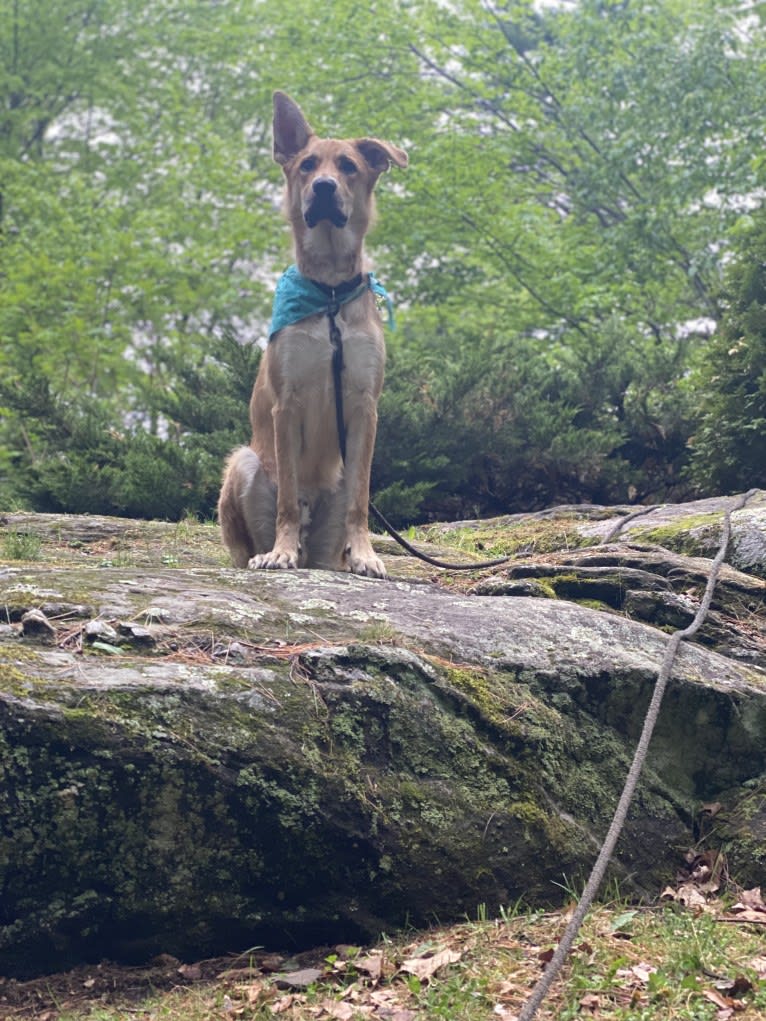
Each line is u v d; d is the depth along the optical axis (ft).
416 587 5.90
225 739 4.07
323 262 6.62
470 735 4.54
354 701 4.37
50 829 3.85
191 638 4.59
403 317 21.17
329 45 21.65
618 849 4.65
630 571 6.21
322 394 6.59
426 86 22.04
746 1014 3.54
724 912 4.38
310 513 7.02
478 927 4.17
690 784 5.04
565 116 19.81
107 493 10.97
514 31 22.52
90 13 25.22
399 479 11.70
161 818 3.97
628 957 3.92
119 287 20.11
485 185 19.51
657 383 12.85
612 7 19.63
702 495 11.32
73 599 4.83
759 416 9.41
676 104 17.60
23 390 12.53
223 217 22.89
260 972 3.99
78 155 25.91
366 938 4.19
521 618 5.32
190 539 8.37
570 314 19.47
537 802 4.54
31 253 19.93
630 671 5.00
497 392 12.02
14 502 11.54
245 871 4.08
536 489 12.44
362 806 4.18
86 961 3.97
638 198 20.04
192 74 26.66
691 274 17.25
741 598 6.19
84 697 3.98
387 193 19.76
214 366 13.24
